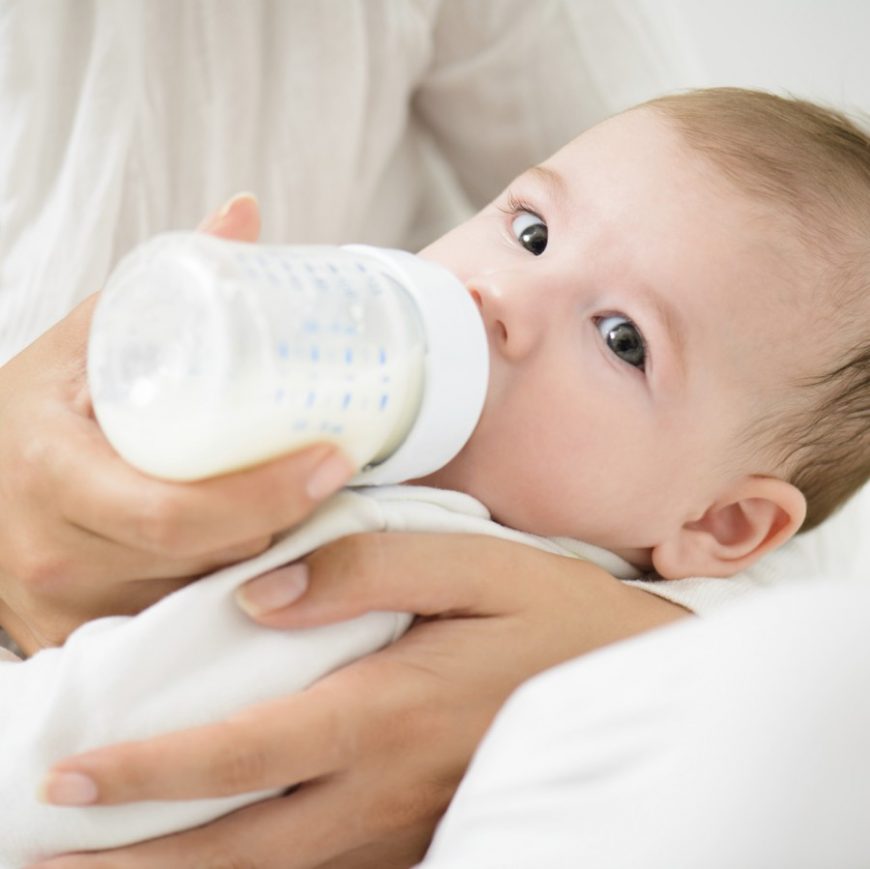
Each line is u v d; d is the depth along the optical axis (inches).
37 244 40.7
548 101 53.6
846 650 17.0
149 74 42.6
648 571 37.8
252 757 24.2
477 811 18.1
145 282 22.9
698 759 16.4
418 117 56.1
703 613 33.9
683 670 17.9
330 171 47.3
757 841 15.4
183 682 26.1
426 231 56.7
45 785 23.2
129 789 23.5
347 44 46.9
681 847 15.6
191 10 43.9
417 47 50.3
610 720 17.9
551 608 29.5
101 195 41.1
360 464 25.9
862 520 50.9
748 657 17.3
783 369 35.4
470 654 27.8
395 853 28.3
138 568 26.6
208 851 25.3
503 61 52.6
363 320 24.9
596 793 17.0
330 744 25.1
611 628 30.2
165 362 22.4
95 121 41.7
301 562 26.9
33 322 40.1
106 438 26.3
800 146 36.7
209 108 44.0
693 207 34.8
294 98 46.2
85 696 25.7
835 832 15.4
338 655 27.2
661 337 33.4
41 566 26.8
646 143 36.3
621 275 33.5
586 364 32.8
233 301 22.1
